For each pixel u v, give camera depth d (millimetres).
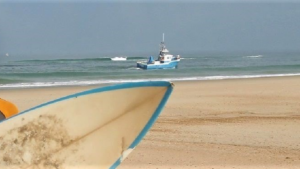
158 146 35344
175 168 29297
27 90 79062
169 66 165625
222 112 51812
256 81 91938
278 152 33656
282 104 57812
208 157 32125
